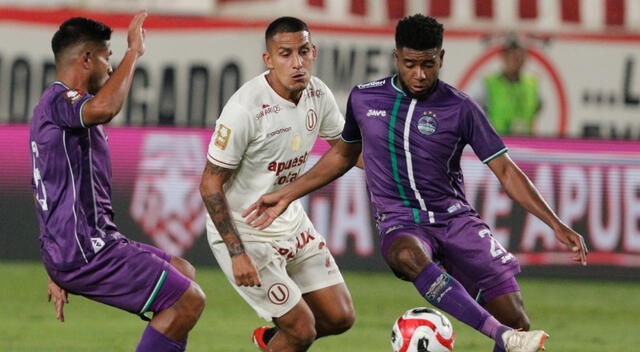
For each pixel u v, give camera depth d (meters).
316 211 42.34
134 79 42.88
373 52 42.88
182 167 42.62
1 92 42.72
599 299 38.47
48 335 29.20
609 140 43.00
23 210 42.66
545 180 42.88
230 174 20.12
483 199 42.31
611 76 43.19
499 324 17.86
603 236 42.66
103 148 18.42
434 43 18.91
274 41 19.73
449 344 20.06
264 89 20.12
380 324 32.16
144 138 42.69
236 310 34.47
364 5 43.38
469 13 43.38
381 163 20.23
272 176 20.66
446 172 20.17
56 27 42.84
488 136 19.77
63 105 17.52
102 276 18.08
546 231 42.44
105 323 31.55
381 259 42.66
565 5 43.38
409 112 19.88
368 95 20.23
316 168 20.84
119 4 43.06
